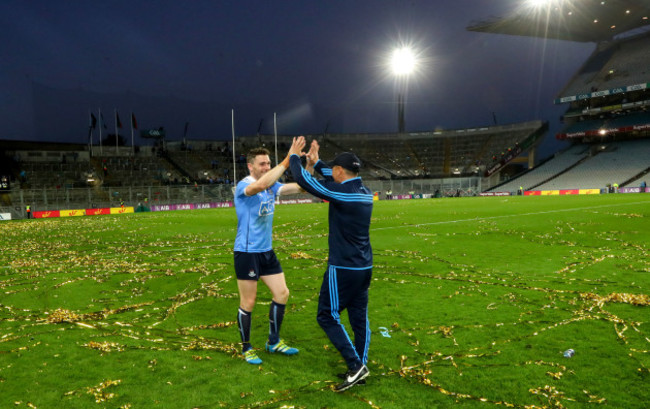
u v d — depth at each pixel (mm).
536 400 3121
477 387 3334
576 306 5324
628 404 3043
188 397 3279
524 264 8195
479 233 13250
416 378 3510
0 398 3316
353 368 3350
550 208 23000
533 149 58875
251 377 3609
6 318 5414
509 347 4082
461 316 5055
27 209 31625
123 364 3902
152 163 48188
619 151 51156
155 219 24625
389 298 5926
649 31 56375
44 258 10461
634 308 5227
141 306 5891
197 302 6047
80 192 37688
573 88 57312
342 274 3420
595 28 56531
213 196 42844
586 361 3744
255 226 3947
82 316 5391
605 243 10508
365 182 53656
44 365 3902
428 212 23125
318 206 35469
